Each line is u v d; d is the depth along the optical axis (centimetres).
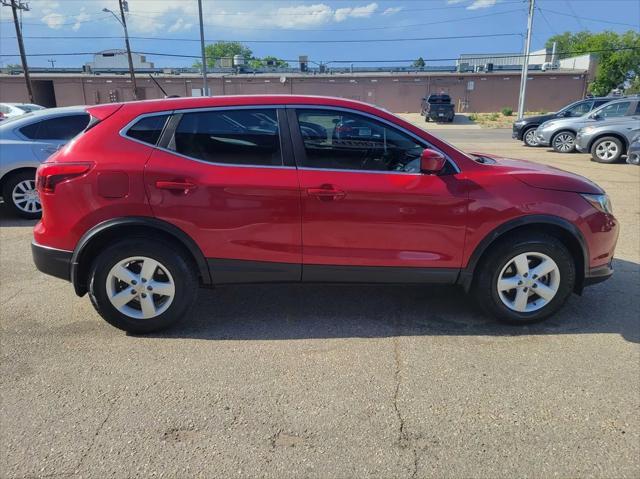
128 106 370
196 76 4812
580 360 345
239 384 317
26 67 3762
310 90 4931
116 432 272
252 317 415
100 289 367
